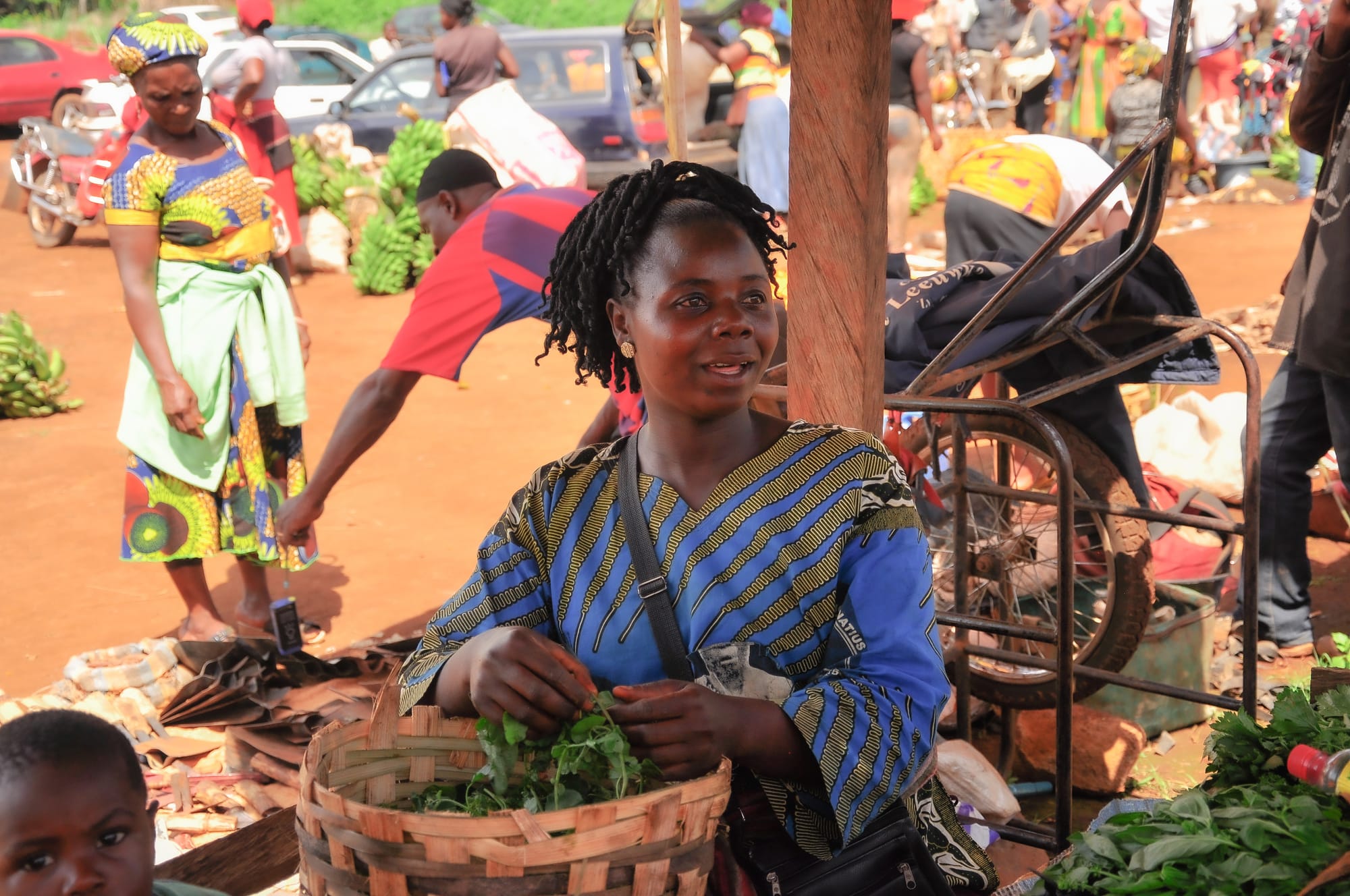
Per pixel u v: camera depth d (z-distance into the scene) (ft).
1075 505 11.43
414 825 5.07
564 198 11.66
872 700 5.74
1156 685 10.92
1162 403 20.57
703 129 39.52
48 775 4.94
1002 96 49.96
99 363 28.99
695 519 6.09
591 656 6.23
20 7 121.60
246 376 14.37
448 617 6.63
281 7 112.16
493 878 5.06
